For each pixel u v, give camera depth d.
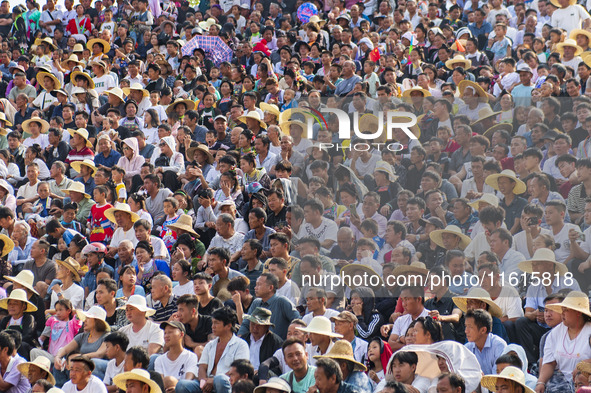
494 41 66.38
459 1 78.50
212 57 69.31
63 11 83.88
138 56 75.00
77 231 44.00
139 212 42.84
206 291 32.38
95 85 65.62
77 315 34.53
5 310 37.34
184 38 77.00
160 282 33.31
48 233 42.59
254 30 76.25
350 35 68.44
